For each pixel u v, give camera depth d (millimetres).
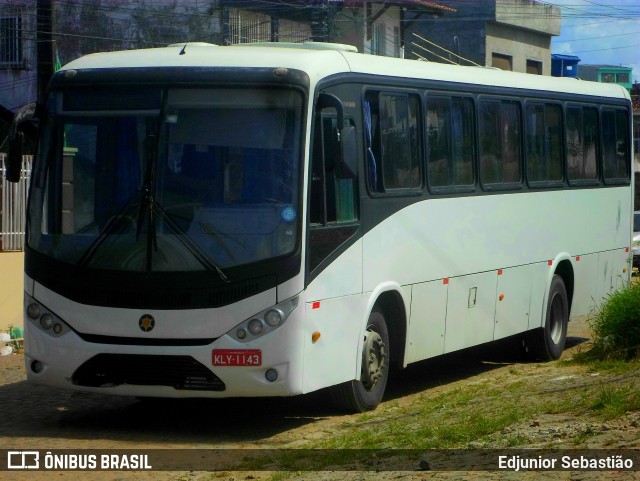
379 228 10688
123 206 9383
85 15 36375
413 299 11375
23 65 36719
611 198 16672
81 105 9695
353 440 8977
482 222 12883
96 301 9359
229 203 9273
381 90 10906
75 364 9422
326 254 9695
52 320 9531
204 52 9695
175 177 9359
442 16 45312
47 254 9578
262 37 37125
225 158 9344
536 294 14391
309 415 10539
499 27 48531
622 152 17172
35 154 9836
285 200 9266
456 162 12391
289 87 9398
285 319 9156
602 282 16438
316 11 36125
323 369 9672
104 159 9523
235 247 9180
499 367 14430
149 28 36594
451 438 8695
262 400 11398
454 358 15336
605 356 13805
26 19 36562
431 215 11734
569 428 8633
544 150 14625
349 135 9547
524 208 13945
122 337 9297
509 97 13688
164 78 9492
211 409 10922
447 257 12086
